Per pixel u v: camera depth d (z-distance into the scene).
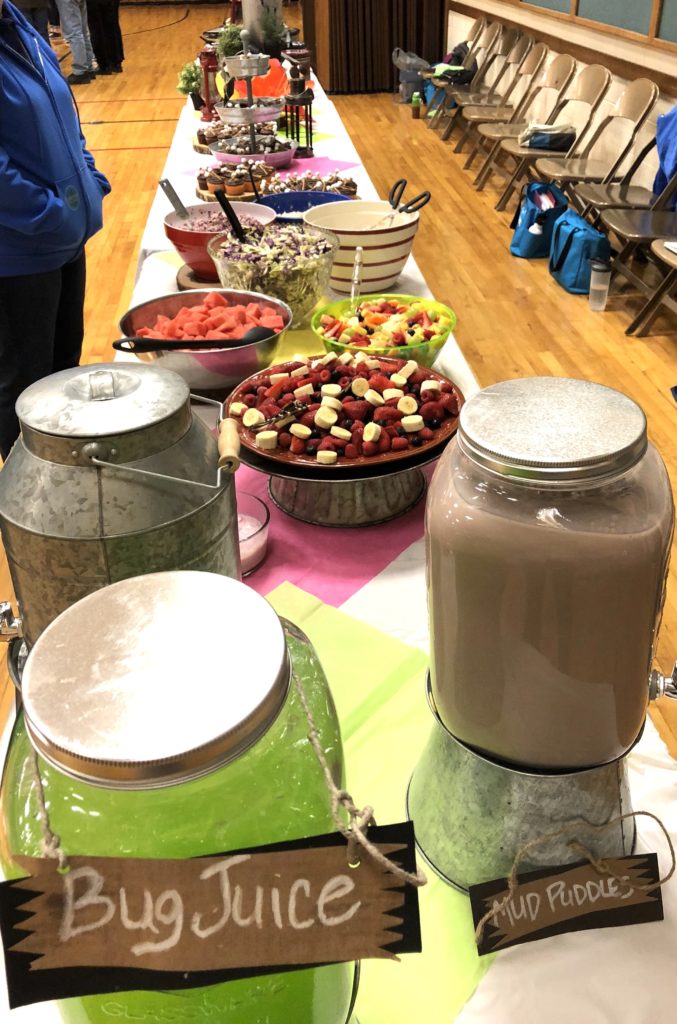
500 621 0.50
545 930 0.56
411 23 7.20
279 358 1.45
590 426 0.50
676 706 1.71
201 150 2.74
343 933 0.42
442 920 0.61
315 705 0.48
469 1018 0.56
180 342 1.15
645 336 3.27
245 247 1.48
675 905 0.61
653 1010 0.55
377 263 1.63
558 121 4.91
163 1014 0.46
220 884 0.40
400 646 0.85
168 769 0.37
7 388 1.97
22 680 0.41
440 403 1.01
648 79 3.67
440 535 0.51
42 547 0.66
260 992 0.46
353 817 0.40
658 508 0.50
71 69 7.91
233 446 0.69
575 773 0.55
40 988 0.41
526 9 5.14
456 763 0.60
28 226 1.72
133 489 0.65
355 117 6.60
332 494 1.01
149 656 0.42
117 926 0.40
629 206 3.43
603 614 0.49
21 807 0.42
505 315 3.47
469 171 5.26
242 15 3.48
